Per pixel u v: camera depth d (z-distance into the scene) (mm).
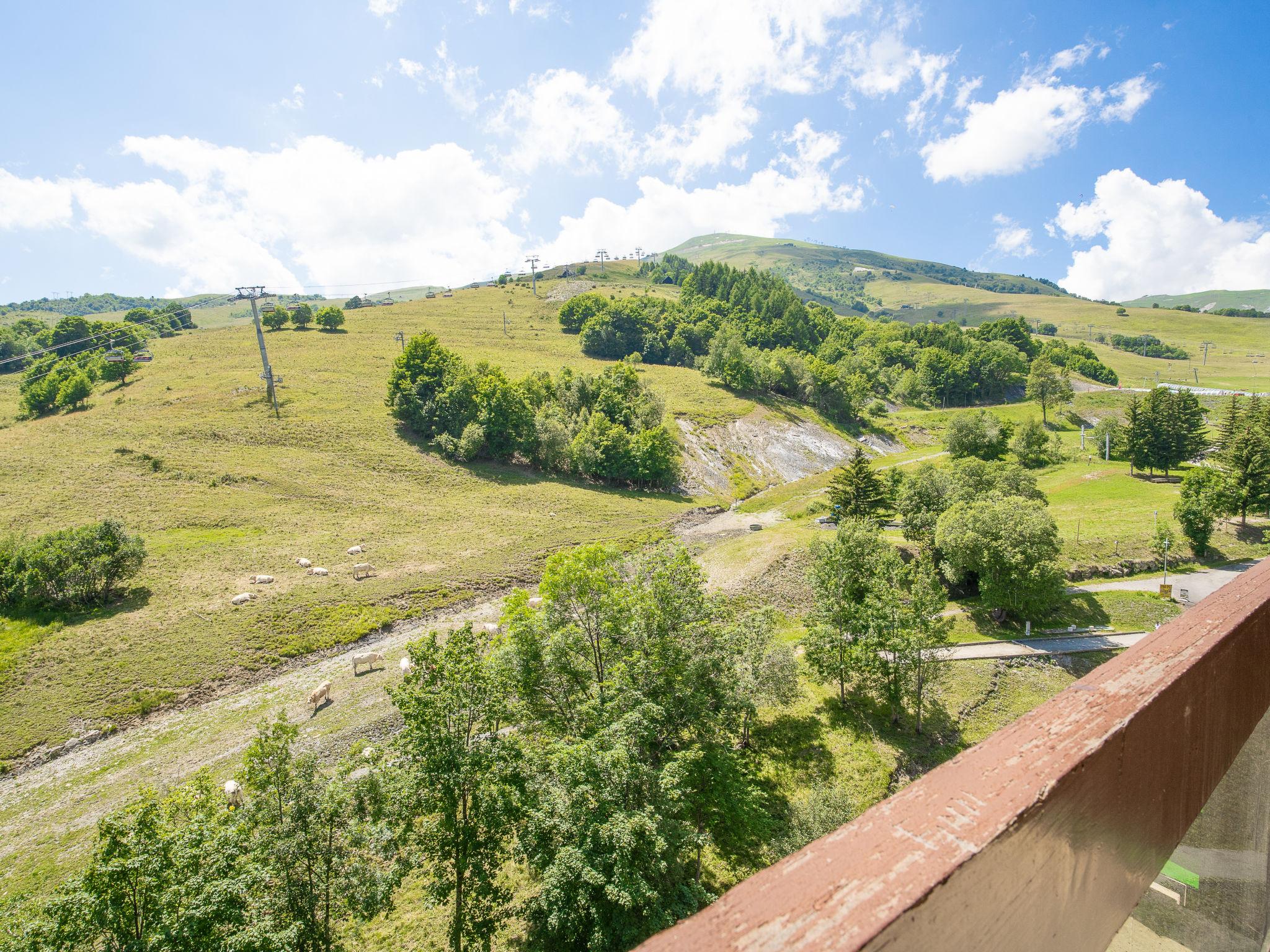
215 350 103938
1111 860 1449
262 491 58188
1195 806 1896
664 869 16234
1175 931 2031
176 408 73688
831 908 780
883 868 893
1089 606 40906
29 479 54625
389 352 105750
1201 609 2250
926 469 52781
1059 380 111188
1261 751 2352
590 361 118500
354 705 31531
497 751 16781
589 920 16594
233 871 12703
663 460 75250
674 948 715
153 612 38812
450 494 64625
